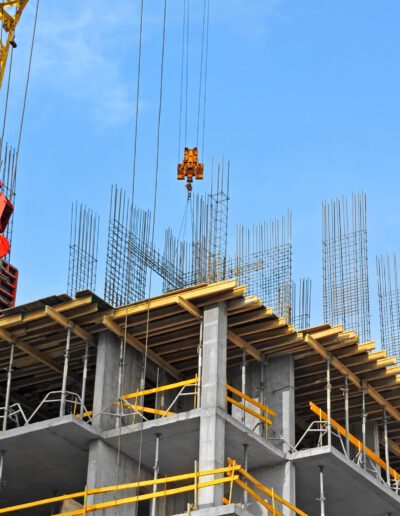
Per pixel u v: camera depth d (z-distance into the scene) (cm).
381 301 6041
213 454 4653
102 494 4791
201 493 4612
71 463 5003
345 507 5269
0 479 4919
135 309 4972
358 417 5575
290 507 4772
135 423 5009
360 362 5219
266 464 5016
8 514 5369
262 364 5203
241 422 4931
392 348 5906
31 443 4888
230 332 5078
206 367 4850
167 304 4919
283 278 5594
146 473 5047
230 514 4441
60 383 5447
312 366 5241
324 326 5097
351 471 5006
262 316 4981
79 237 5644
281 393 5153
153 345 5156
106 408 4947
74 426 4778
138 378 5128
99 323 5028
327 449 4925
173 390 5262
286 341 5109
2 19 6631
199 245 5678
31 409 5650
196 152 6288
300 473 5053
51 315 4941
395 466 6041
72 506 4784
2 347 5141
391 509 5253
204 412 4744
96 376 5003
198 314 4966
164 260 5647
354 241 5769
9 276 7456
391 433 5719
